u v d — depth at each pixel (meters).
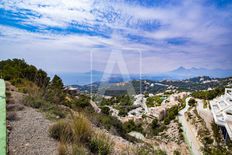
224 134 28.56
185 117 40.72
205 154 22.58
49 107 6.89
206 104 47.66
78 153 3.47
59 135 4.27
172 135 29.80
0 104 5.97
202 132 31.06
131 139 6.71
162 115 38.56
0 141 3.50
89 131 4.42
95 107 8.97
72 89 13.36
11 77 13.42
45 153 3.48
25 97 7.39
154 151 4.95
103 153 3.96
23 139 3.91
